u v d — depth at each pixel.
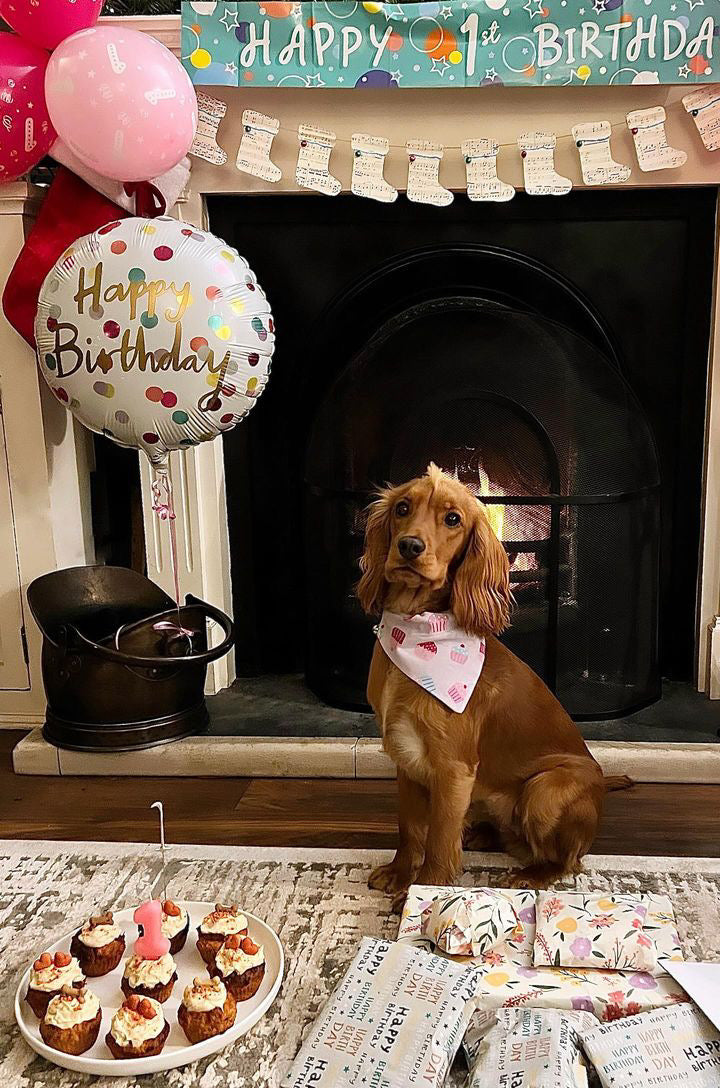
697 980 1.57
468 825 2.14
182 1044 1.53
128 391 2.13
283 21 2.42
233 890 1.97
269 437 2.88
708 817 2.27
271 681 2.96
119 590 2.64
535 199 2.66
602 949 1.63
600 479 2.53
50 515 2.66
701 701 2.75
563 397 2.50
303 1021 1.60
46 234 2.41
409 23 2.40
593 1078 1.46
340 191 2.56
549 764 1.98
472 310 2.50
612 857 2.06
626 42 2.38
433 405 2.52
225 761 2.49
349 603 2.67
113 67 2.12
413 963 1.61
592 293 2.72
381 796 2.40
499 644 2.06
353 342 2.85
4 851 2.13
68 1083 1.48
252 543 2.91
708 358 2.69
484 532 1.90
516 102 2.49
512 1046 1.44
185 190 2.61
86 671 2.43
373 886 1.97
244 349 2.15
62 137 2.22
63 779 2.51
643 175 2.52
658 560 2.67
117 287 2.09
